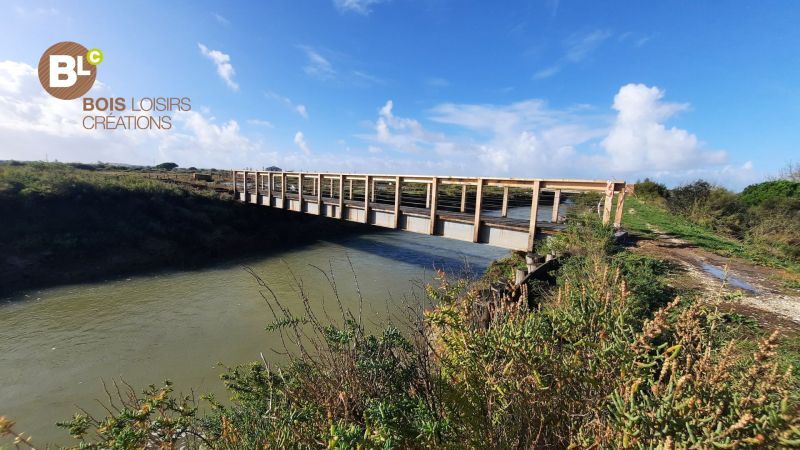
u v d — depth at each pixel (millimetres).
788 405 1096
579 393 1374
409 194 20969
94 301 9555
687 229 9625
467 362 1487
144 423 1839
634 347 1268
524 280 5043
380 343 2117
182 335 7664
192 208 17141
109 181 15648
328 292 10312
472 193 22922
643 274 4090
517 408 1399
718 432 959
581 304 1535
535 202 7234
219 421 2340
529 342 1448
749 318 3592
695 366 1247
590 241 5828
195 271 12812
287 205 16328
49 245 11508
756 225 10242
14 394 5602
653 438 1049
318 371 2102
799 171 15883
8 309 8820
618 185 7652
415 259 14547
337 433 1298
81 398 5570
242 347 7156
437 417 1537
